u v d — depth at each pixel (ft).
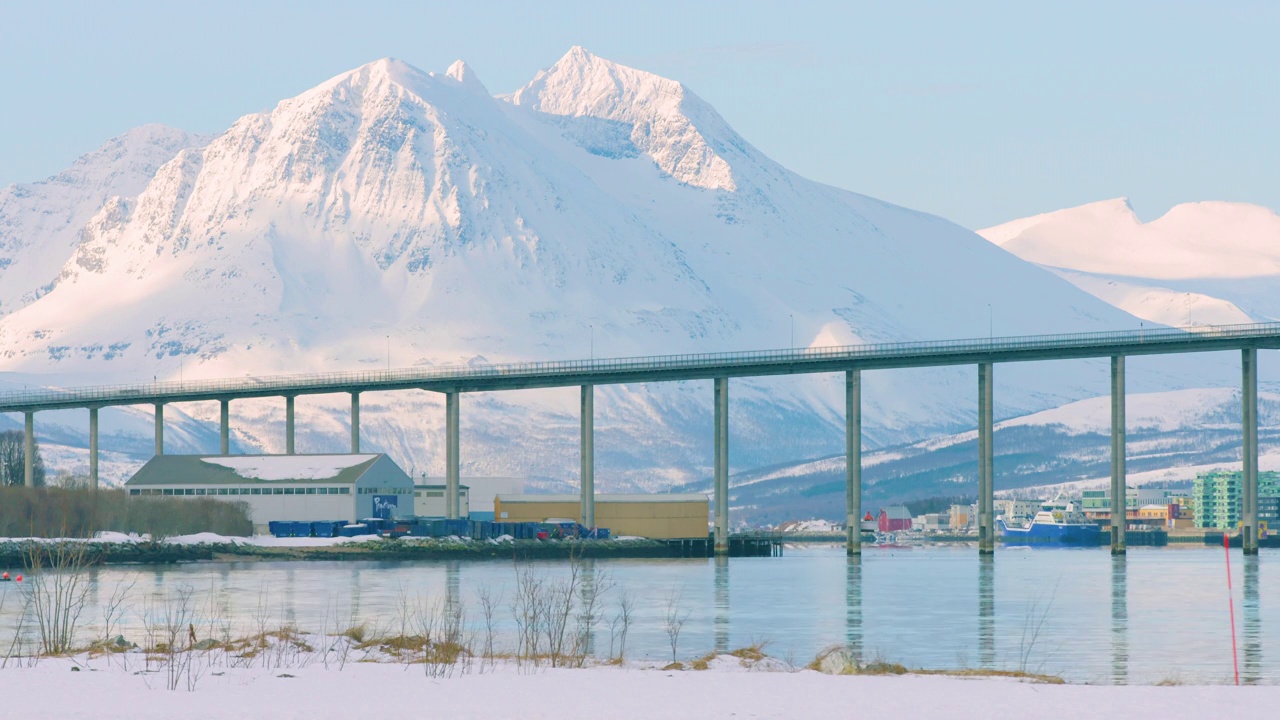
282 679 229.25
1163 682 260.01
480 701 207.00
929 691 217.36
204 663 248.32
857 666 253.03
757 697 211.00
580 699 209.05
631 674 237.45
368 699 208.85
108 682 224.12
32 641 315.37
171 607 424.87
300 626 362.74
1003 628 381.60
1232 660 309.42
